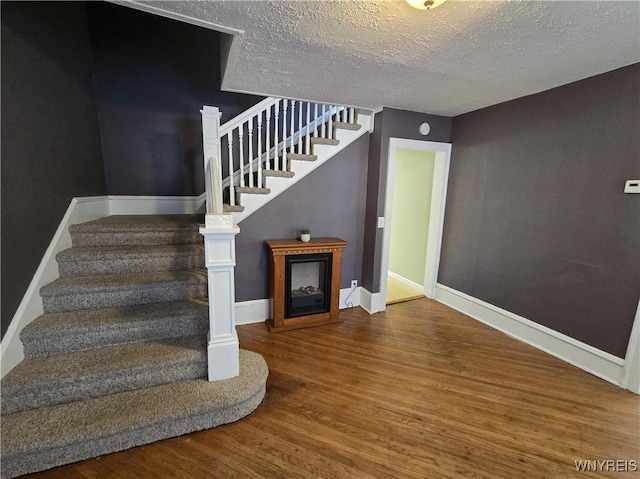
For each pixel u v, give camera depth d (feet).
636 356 6.86
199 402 5.65
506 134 9.75
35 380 5.32
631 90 6.74
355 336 9.73
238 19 5.18
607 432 5.80
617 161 7.03
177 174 12.05
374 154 11.14
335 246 10.24
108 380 5.73
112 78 10.64
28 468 4.73
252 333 9.80
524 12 4.77
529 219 9.14
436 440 5.58
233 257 6.06
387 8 4.75
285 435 5.64
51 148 7.52
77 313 6.88
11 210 5.91
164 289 7.71
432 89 8.64
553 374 7.71
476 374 7.69
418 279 14.66
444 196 12.42
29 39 6.70
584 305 7.85
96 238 8.61
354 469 4.96
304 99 9.88
